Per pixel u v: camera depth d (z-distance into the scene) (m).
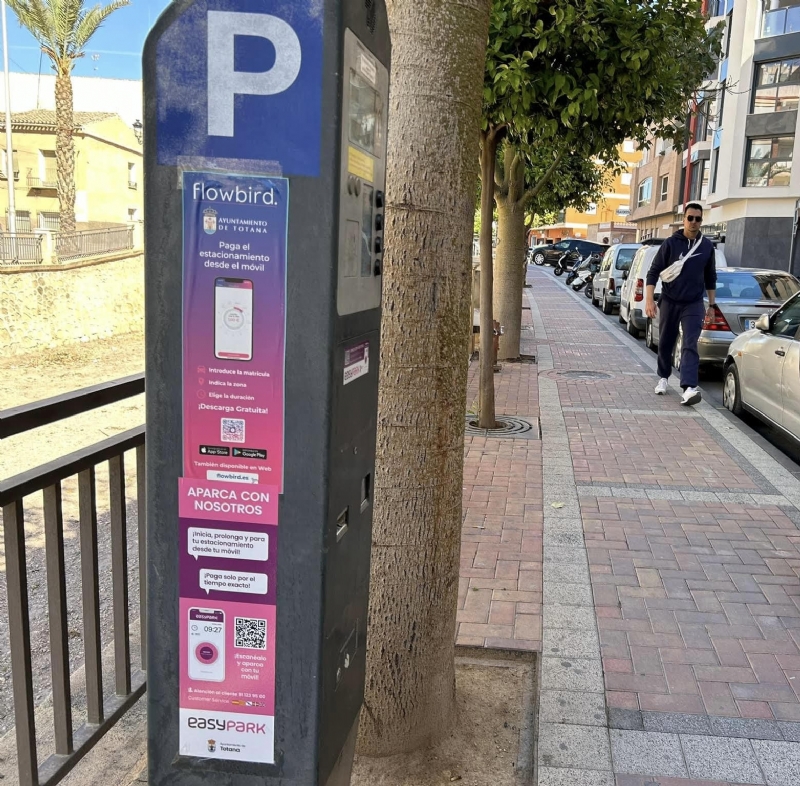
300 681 1.74
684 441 7.46
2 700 3.48
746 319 10.73
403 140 2.34
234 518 1.69
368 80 1.70
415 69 2.30
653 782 2.71
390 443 2.50
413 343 2.46
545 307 23.39
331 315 1.60
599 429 7.94
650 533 5.03
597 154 8.53
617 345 14.73
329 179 1.55
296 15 1.51
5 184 42.94
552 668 3.41
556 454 6.94
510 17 6.17
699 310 9.06
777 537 4.97
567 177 13.41
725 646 3.62
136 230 24.97
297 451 1.65
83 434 9.77
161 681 1.78
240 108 1.54
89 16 24.22
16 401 13.80
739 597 4.12
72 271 20.59
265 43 1.52
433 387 2.50
